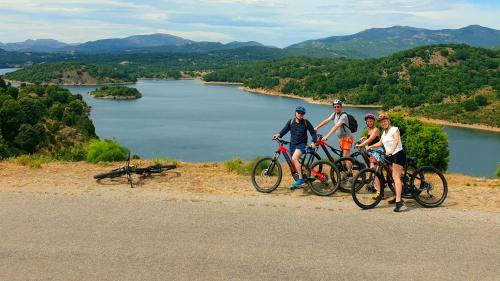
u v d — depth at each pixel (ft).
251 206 24.76
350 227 21.47
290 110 634.43
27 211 23.57
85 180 31.22
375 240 19.80
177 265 17.20
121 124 471.62
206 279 16.08
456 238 20.11
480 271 16.90
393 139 24.86
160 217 22.68
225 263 17.39
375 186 26.40
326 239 19.86
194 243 19.27
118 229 20.92
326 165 28.43
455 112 607.78
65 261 17.57
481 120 560.61
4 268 16.99
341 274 16.58
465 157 335.67
